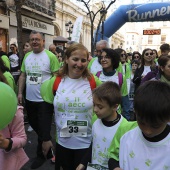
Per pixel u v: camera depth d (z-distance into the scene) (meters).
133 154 1.15
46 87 2.32
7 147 1.58
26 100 3.56
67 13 25.58
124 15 12.73
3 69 2.01
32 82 3.50
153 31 19.64
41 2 16.28
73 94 2.11
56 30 24.72
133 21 12.87
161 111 0.98
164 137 1.09
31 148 3.94
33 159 3.51
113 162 1.39
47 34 17.89
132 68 5.62
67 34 26.27
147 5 12.22
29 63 3.56
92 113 2.15
